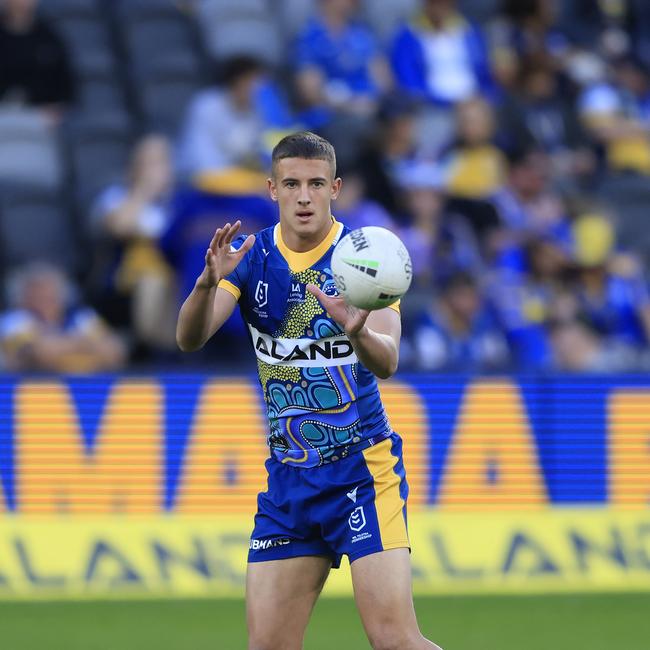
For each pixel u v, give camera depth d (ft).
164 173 115.14
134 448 90.99
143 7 158.51
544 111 138.21
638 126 144.25
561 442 93.66
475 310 106.22
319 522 51.49
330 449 51.72
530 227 122.62
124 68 151.74
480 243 118.11
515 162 126.82
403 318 105.09
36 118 135.74
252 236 49.73
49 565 89.35
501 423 93.20
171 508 91.04
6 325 104.99
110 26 156.87
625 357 111.96
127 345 106.63
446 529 91.97
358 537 50.67
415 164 124.47
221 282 51.85
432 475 92.38
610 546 93.30
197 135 117.91
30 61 135.54
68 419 90.58
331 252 51.57
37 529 89.86
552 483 93.45
